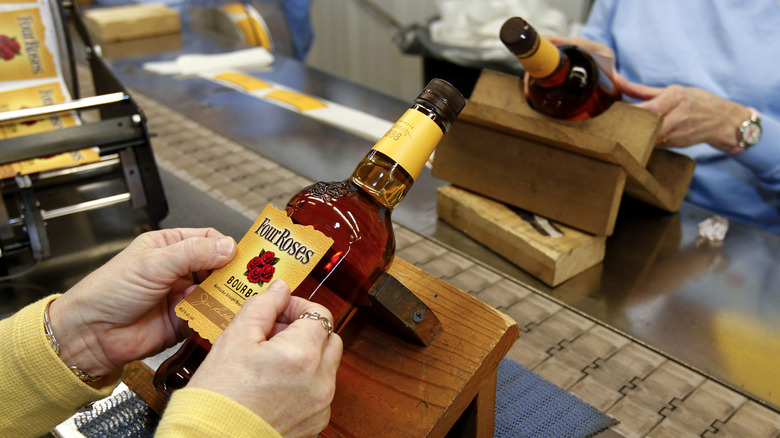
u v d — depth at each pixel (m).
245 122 1.31
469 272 0.84
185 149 1.19
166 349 0.64
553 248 0.81
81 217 0.95
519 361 0.67
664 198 0.94
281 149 1.18
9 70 0.96
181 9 2.25
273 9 2.45
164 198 0.91
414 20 2.95
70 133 0.82
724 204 1.43
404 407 0.49
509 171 0.89
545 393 0.61
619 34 1.56
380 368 0.52
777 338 0.72
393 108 1.40
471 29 2.02
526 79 0.92
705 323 0.74
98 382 0.55
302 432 0.43
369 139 1.22
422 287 0.59
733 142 1.16
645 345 0.70
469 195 0.94
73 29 1.08
